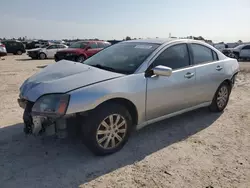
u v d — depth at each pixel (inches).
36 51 850.8
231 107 220.4
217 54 192.7
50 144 139.7
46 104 112.7
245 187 105.0
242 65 665.6
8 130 157.6
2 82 327.9
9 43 1114.7
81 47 606.5
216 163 123.6
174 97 152.6
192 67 165.2
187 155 131.0
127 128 133.1
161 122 179.0
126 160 124.4
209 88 180.7
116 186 103.5
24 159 123.1
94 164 119.8
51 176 109.3
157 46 152.5
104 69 140.9
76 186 103.0
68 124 116.8
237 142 148.0
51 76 129.5
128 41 178.9
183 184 105.9
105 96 117.3
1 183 103.4
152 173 113.6
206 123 178.7
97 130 120.9
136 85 130.6
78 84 117.9
